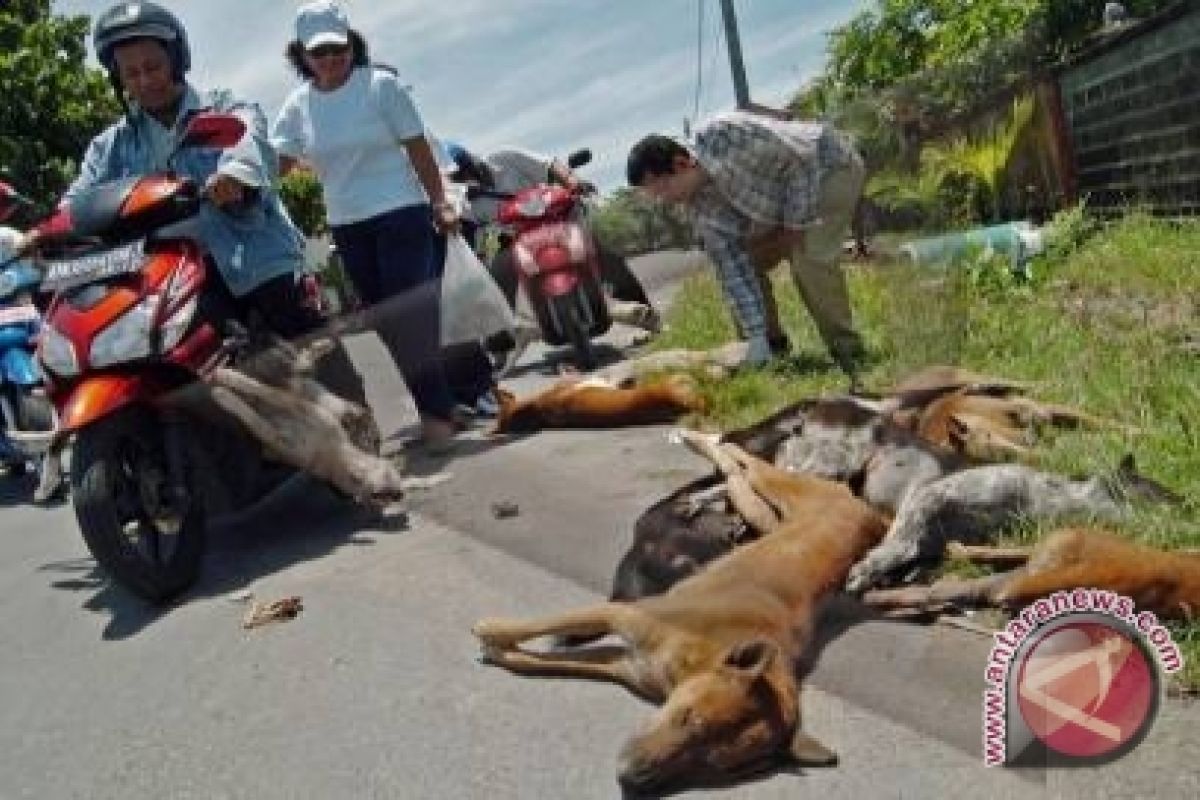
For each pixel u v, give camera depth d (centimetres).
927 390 492
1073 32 965
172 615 465
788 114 648
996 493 386
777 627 335
